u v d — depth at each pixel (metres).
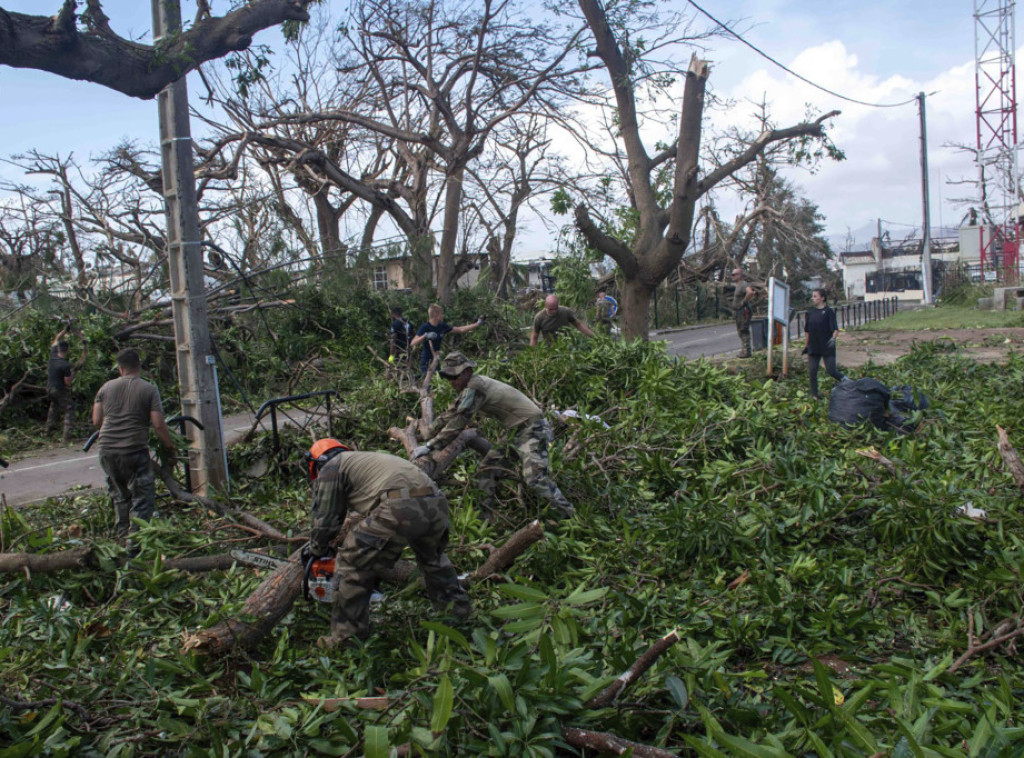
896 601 4.44
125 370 5.57
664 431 6.88
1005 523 4.75
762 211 33.03
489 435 6.82
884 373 11.27
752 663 3.70
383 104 24.59
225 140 19.06
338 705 2.95
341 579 3.72
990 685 3.37
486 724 2.80
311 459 4.00
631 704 3.00
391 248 16.34
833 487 5.52
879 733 2.81
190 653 3.41
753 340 15.62
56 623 3.74
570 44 18.98
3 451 10.36
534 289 27.81
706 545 4.76
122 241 17.19
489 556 4.60
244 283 11.80
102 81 4.05
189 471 6.66
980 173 46.69
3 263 19.16
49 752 2.73
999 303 29.81
